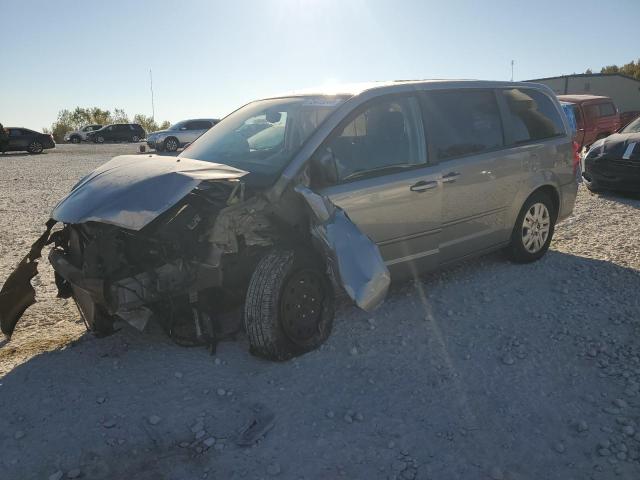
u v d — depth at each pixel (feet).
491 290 16.97
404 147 15.25
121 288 11.91
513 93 18.89
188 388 11.83
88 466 9.57
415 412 10.98
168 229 12.14
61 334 14.71
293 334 12.90
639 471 9.33
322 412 11.02
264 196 12.69
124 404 11.28
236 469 9.50
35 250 13.83
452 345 13.61
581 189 34.88
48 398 11.49
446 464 9.55
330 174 13.06
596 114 58.44
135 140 148.56
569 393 11.59
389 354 13.20
